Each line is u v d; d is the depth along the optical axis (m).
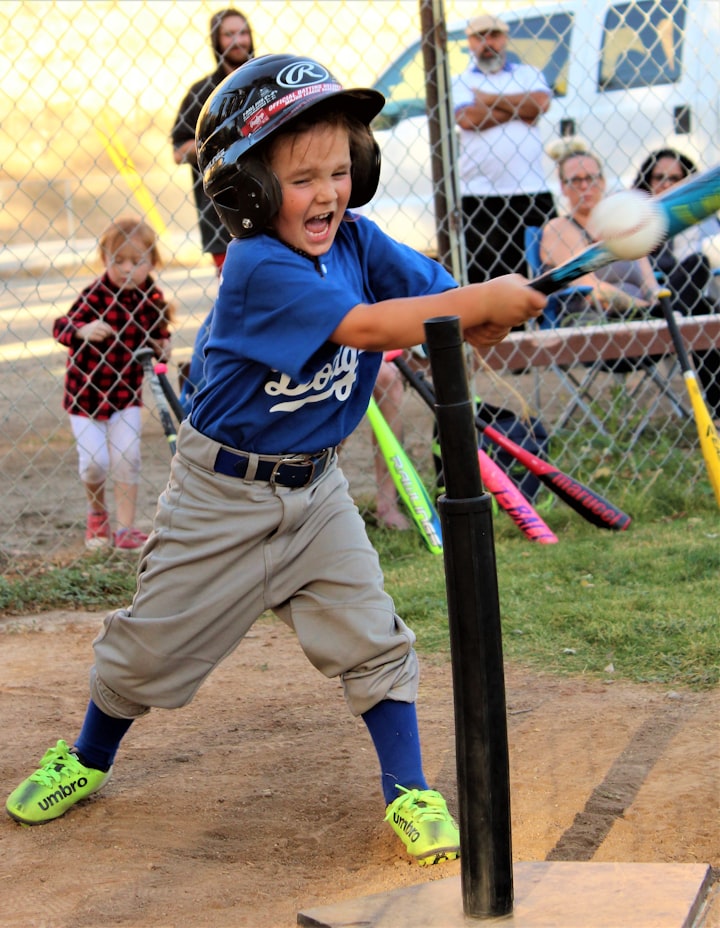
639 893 2.64
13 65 6.33
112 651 3.37
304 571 3.29
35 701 4.61
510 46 9.73
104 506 6.78
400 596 5.63
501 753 2.50
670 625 4.92
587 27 9.87
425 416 9.80
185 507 3.27
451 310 2.70
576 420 9.33
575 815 3.32
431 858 3.08
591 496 6.65
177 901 2.97
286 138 2.85
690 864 2.78
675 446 8.37
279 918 2.83
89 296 6.82
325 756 3.95
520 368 8.12
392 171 9.96
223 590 3.26
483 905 2.55
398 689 3.24
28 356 14.06
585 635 4.91
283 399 3.10
